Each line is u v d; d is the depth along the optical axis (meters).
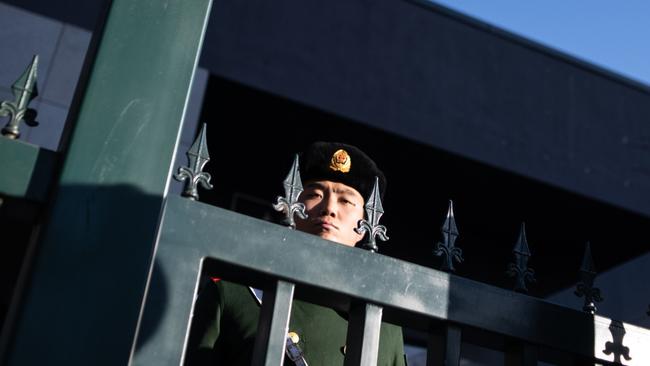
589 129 10.21
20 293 1.26
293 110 8.81
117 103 1.41
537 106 10.05
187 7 1.53
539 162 9.73
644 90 10.83
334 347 2.19
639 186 10.19
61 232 1.29
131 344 1.26
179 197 1.42
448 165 9.51
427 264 10.34
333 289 1.47
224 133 9.29
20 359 1.20
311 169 2.52
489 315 1.60
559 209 10.16
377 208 1.61
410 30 9.68
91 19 7.39
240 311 2.13
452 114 9.47
